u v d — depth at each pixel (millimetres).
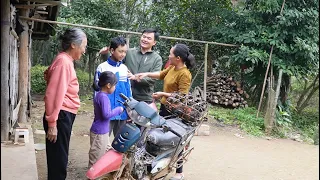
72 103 2812
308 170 4738
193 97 3393
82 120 7172
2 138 4102
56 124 2709
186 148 3648
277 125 7594
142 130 2895
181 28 10273
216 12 9383
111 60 3514
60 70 2635
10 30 4363
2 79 4094
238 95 9375
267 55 8070
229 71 9992
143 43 3869
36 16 7043
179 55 3461
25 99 5750
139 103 2812
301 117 9234
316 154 5734
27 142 4113
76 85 2836
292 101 10578
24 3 5641
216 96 9367
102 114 3246
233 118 8000
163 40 10570
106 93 3262
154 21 11180
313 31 7957
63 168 2869
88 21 9953
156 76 3762
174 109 3340
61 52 2756
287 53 8281
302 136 7562
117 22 10883
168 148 3102
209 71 10164
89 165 3416
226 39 8797
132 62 3926
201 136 6449
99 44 10531
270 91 7352
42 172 3836
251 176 4297
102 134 3318
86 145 5211
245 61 8461
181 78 3498
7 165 3320
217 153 5281
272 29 8266
